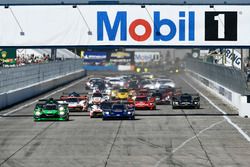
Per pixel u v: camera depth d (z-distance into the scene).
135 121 111.25
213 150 75.06
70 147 77.81
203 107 147.00
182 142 82.25
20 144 80.88
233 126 101.94
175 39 105.44
